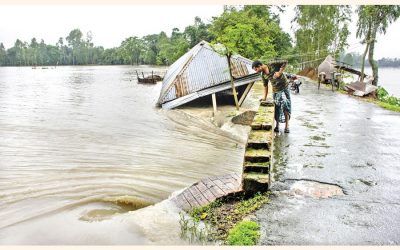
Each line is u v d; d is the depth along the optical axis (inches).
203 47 796.0
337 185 239.9
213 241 180.2
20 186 302.8
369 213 200.5
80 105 827.4
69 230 218.7
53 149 425.7
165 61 3973.9
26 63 6264.8
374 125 434.9
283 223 191.8
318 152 313.1
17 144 448.8
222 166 361.1
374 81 1086.4
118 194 284.0
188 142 463.5
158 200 273.0
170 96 748.0
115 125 578.2
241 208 211.6
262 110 331.0
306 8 1893.5
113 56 5851.4
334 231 182.9
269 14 1417.3
